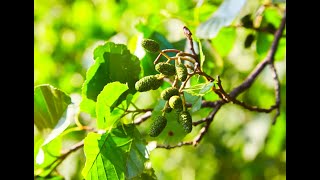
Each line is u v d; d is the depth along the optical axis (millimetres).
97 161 547
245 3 753
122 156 553
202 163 1161
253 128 1073
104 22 1229
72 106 616
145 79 507
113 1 1229
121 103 556
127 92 586
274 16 850
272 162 1086
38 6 1304
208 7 877
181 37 726
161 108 574
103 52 588
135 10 1157
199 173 1165
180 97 512
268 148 1080
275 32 835
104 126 558
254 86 1055
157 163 1188
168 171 1185
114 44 591
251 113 1077
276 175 1090
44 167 657
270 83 1031
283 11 811
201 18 875
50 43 1270
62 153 662
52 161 658
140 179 556
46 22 1297
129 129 561
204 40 745
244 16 846
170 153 1186
